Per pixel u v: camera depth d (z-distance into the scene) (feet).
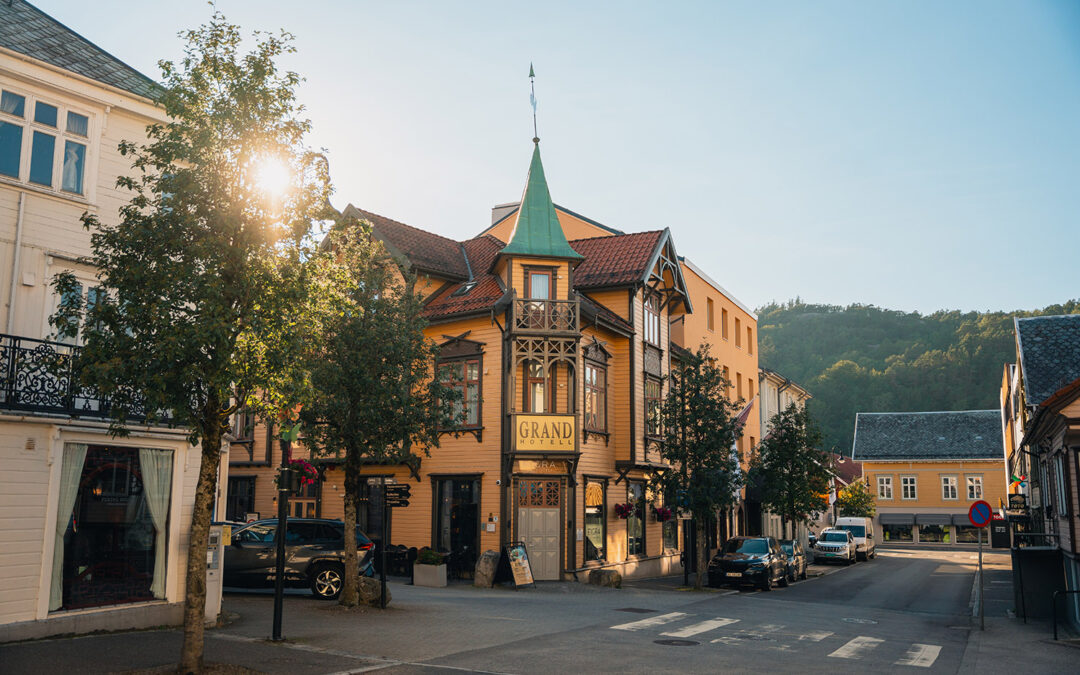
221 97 36.60
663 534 105.70
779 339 535.19
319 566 61.72
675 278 109.29
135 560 44.98
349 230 41.91
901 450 259.80
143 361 32.76
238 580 60.59
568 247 88.28
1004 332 400.26
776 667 41.01
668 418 88.22
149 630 44.21
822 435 128.16
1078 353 90.68
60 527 41.39
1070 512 63.72
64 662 34.76
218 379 33.30
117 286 35.27
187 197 35.76
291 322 36.32
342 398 54.95
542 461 83.51
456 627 50.03
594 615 59.00
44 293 45.73
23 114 45.65
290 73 38.01
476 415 86.02
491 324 86.22
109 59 52.16
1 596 38.47
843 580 112.57
